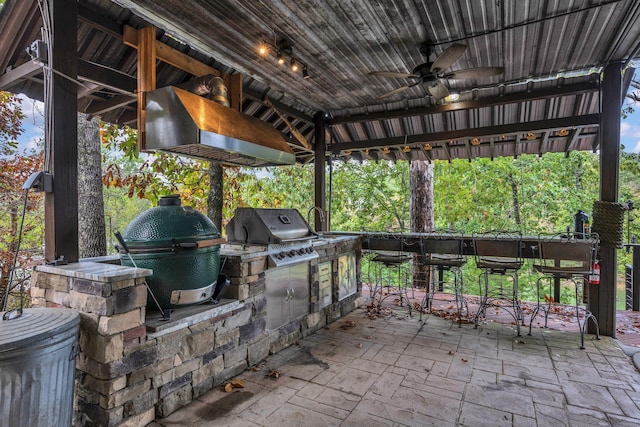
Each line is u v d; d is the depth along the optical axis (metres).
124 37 2.85
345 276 4.54
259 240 3.27
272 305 3.20
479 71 3.05
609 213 3.59
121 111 4.12
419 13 2.64
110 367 1.90
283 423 2.11
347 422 2.12
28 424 1.54
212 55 3.32
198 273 2.43
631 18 2.69
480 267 3.83
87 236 4.59
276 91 4.54
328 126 5.58
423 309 4.65
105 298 1.89
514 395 2.44
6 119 5.34
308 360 3.05
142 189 6.40
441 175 11.30
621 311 4.67
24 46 2.77
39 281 2.27
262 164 4.19
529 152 5.43
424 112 4.80
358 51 3.29
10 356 1.46
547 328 3.89
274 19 2.72
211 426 2.08
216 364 2.57
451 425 2.09
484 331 3.79
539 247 3.45
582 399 2.38
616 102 3.60
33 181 2.10
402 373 2.78
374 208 12.32
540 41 3.09
